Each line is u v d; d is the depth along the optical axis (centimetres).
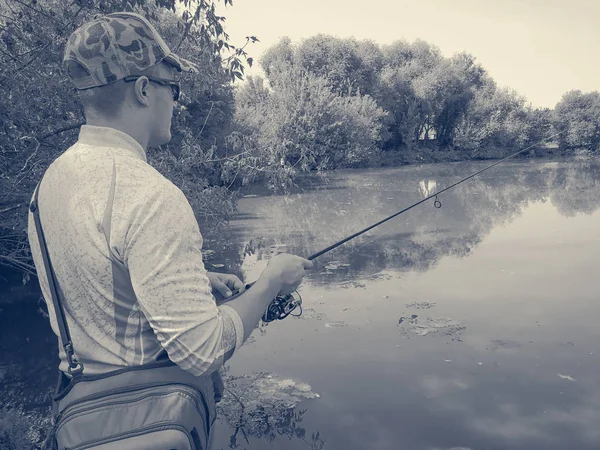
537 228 1148
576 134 4359
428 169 3000
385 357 509
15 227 478
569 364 487
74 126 464
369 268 834
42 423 396
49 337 575
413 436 378
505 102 4347
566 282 739
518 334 557
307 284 754
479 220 1262
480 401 427
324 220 1277
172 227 87
